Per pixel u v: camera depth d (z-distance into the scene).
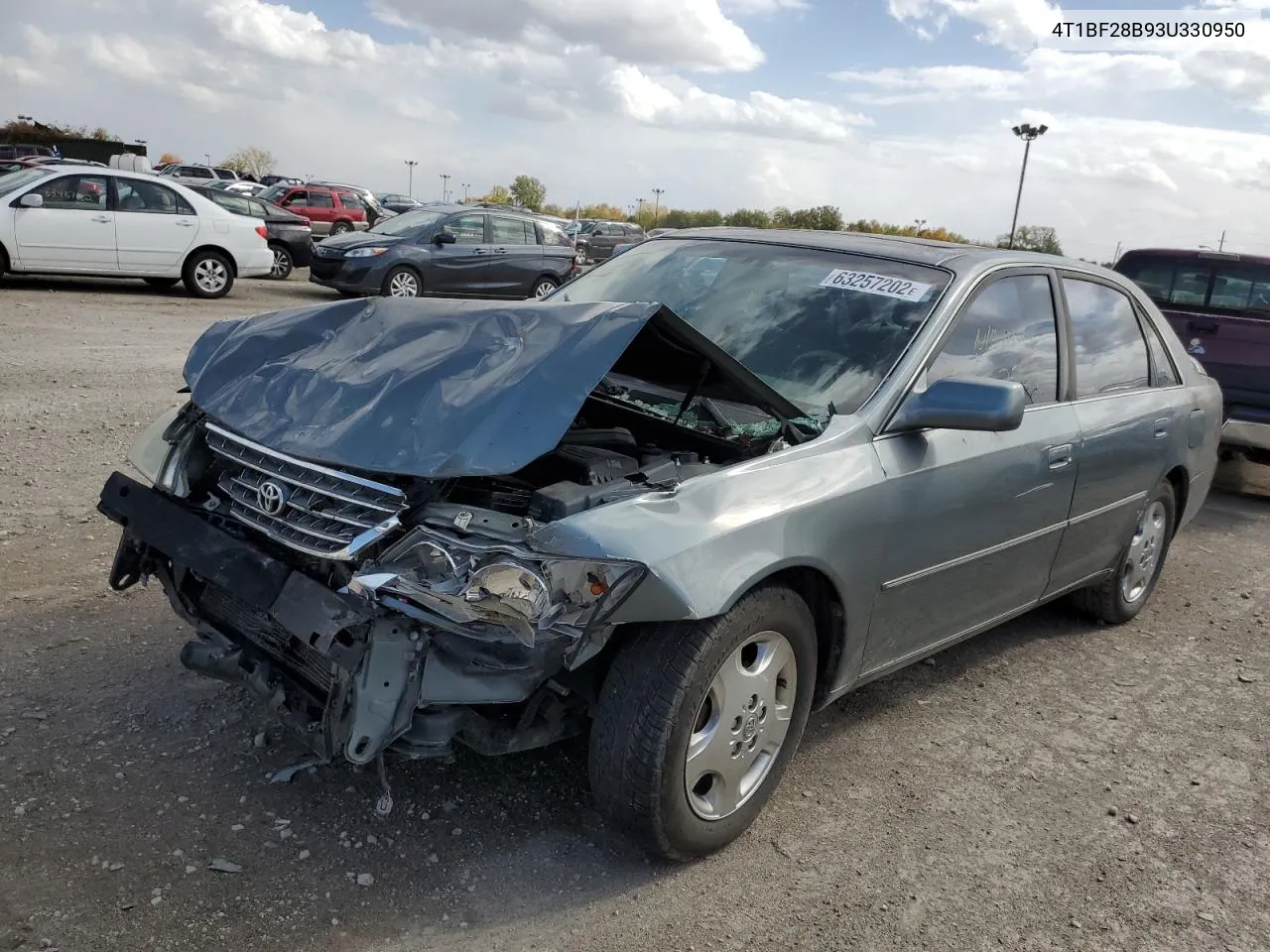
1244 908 3.13
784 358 3.74
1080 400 4.45
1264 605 5.98
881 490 3.29
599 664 2.90
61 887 2.67
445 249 16.50
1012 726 4.19
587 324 2.99
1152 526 5.34
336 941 2.59
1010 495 3.90
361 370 3.08
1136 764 3.97
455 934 2.67
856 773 3.70
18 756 3.21
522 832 3.10
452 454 2.65
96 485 5.88
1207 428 5.55
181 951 2.50
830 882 3.06
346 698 2.57
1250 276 8.65
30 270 13.96
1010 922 2.96
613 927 2.76
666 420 3.41
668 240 4.75
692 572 2.69
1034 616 5.50
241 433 3.02
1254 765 4.05
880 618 3.48
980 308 3.94
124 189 14.52
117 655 3.92
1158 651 5.15
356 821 3.06
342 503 2.75
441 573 2.54
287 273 19.84
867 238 4.38
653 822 2.83
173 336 11.48
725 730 2.97
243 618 3.09
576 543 2.54
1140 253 9.20
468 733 2.74
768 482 3.02
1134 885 3.20
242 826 2.98
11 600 4.31
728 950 2.73
